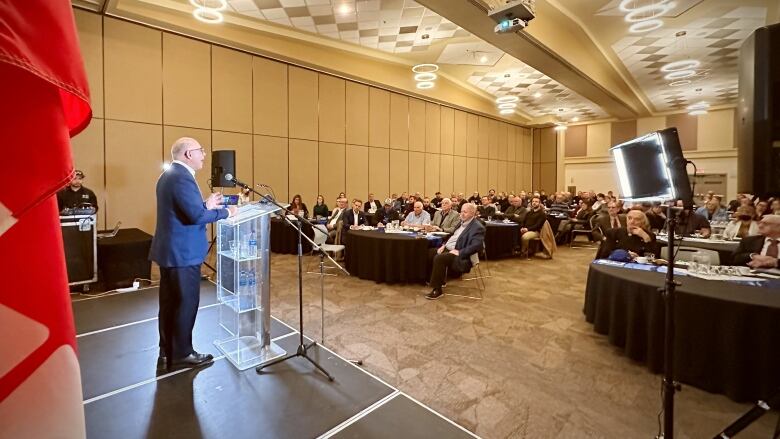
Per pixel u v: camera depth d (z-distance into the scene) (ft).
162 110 20.24
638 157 7.15
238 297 8.64
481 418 6.38
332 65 26.37
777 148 7.00
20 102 1.61
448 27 21.80
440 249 14.84
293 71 25.67
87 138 18.11
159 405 6.52
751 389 6.76
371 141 30.83
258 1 18.62
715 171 40.86
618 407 6.78
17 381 1.65
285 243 22.59
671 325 5.31
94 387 7.07
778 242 9.79
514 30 14.73
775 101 6.95
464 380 7.69
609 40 23.20
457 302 13.19
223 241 9.16
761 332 6.57
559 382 7.66
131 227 19.36
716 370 7.12
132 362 8.11
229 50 22.62
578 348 9.36
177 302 7.64
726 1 17.92
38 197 1.64
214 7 19.07
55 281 1.79
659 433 6.01
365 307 12.50
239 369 7.84
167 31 20.22
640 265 9.95
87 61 17.97
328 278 16.63
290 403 6.66
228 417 6.21
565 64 22.36
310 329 10.41
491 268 19.38
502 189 45.83
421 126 35.14
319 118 27.25
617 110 38.27
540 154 50.75
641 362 8.53
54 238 1.81
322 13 20.03
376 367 8.20
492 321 11.27
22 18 1.52
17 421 1.65
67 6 1.77
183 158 7.64
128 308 11.74
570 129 49.52
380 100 31.45
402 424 6.15
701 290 7.45
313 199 27.12
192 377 7.48
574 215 31.65
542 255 23.39
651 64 27.32
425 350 9.13
